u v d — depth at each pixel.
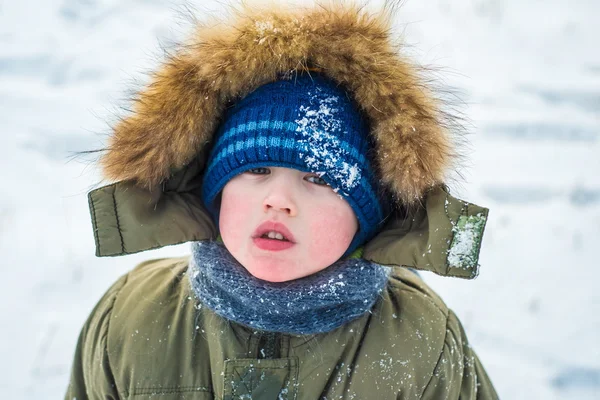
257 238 1.33
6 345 2.66
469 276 1.34
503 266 3.27
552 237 3.49
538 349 2.79
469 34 5.75
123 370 1.50
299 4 1.43
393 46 1.41
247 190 1.35
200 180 1.54
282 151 1.31
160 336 1.50
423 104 1.36
